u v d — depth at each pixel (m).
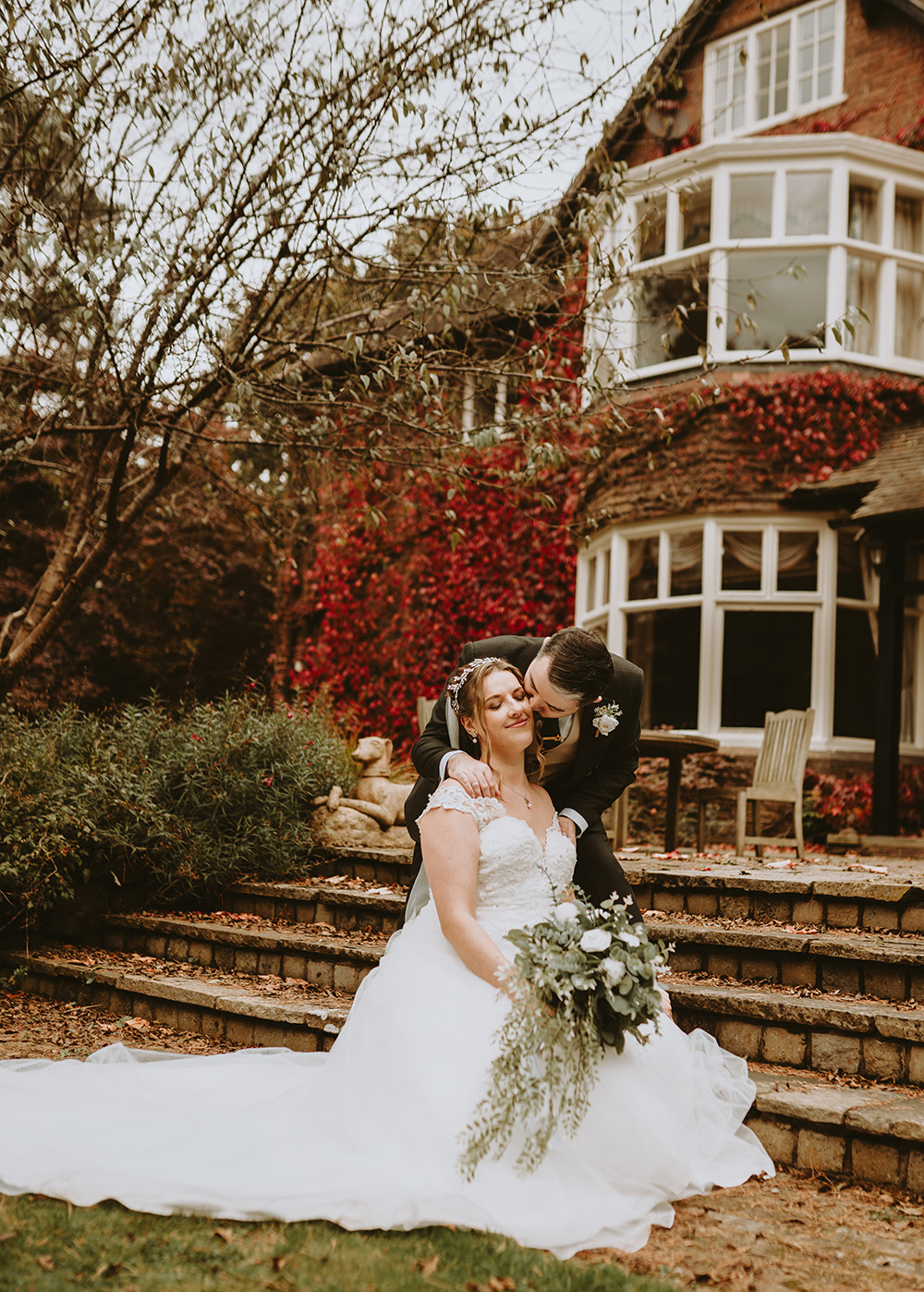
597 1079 2.99
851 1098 3.36
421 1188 2.74
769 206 10.88
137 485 8.59
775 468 10.32
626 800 7.66
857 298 10.90
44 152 6.08
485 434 6.32
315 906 5.92
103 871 6.14
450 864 3.24
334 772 7.09
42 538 12.19
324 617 13.78
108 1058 4.05
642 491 10.77
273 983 5.16
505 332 7.12
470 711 3.48
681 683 10.67
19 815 5.91
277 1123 3.24
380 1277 2.34
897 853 8.84
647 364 11.13
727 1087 3.42
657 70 6.05
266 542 13.74
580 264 6.45
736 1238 2.75
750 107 11.84
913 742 10.88
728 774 10.23
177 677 15.42
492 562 12.19
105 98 5.84
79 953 5.90
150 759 6.67
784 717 7.60
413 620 12.77
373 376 6.07
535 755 3.66
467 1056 2.98
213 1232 2.59
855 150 10.65
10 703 7.82
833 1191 3.10
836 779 10.05
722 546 10.52
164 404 6.49
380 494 13.09
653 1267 2.56
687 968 4.57
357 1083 3.12
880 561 10.20
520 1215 2.72
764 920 4.93
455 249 6.34
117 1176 2.79
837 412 10.28
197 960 5.67
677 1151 3.00
